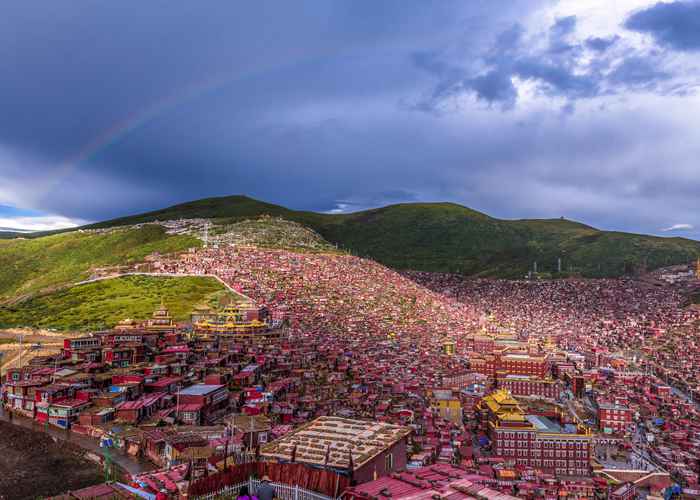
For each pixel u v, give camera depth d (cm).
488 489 6391
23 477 11925
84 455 13088
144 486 7912
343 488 6238
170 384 18012
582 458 18125
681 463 19288
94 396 16175
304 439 8300
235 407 17062
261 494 5975
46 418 15450
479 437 19675
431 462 14988
